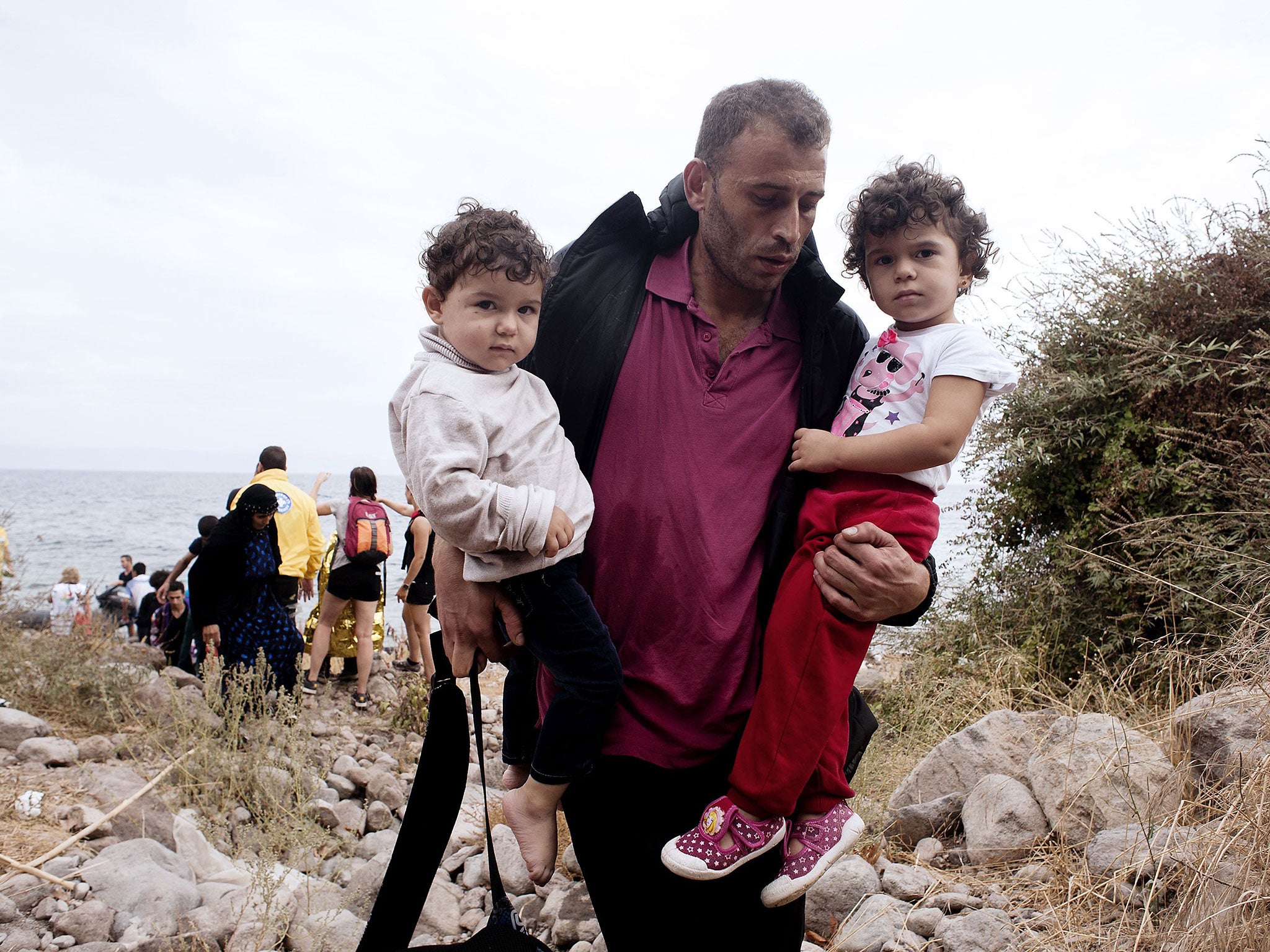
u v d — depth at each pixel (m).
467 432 1.88
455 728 1.94
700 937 2.06
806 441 2.12
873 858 3.96
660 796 2.02
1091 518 6.21
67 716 5.50
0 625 6.67
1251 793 2.99
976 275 2.42
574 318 2.12
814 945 3.27
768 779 1.92
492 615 2.01
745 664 2.05
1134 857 3.16
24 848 3.72
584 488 2.02
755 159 1.92
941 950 3.12
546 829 2.01
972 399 2.12
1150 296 6.31
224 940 3.29
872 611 1.98
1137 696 5.11
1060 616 6.23
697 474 2.05
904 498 2.09
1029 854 3.72
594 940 3.36
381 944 1.87
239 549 6.46
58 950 3.14
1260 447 5.62
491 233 1.92
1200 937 2.65
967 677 6.31
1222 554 5.18
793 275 2.20
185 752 5.02
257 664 6.02
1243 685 3.81
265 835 4.20
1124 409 6.27
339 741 6.37
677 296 2.15
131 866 3.60
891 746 5.87
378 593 7.95
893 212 2.26
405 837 1.88
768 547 2.12
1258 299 5.94
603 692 1.94
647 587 2.01
